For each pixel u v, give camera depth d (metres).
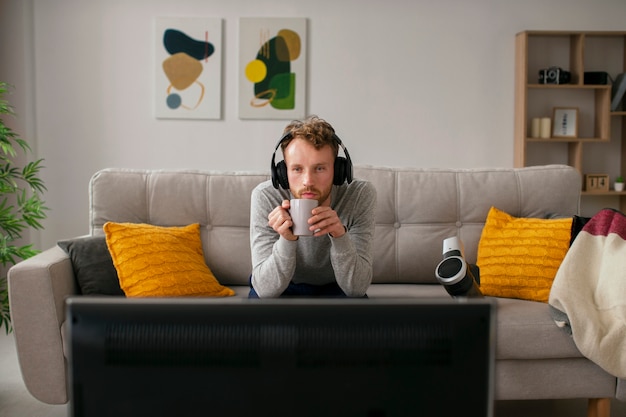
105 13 4.84
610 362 2.02
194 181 2.74
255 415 0.77
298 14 4.90
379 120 4.96
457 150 5.00
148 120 4.91
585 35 4.90
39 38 4.82
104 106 4.88
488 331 0.78
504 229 2.62
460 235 2.76
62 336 2.14
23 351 2.11
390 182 2.80
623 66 5.07
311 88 4.94
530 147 5.07
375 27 4.92
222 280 2.69
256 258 1.95
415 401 0.78
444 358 0.78
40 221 4.85
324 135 1.68
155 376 0.77
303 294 2.09
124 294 2.34
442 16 4.93
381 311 0.78
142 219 2.69
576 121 4.91
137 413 0.78
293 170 1.69
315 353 0.77
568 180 2.79
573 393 2.15
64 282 2.22
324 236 1.99
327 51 4.92
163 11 4.87
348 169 1.82
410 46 4.94
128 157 4.91
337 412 0.78
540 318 2.14
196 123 4.93
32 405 2.65
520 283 2.44
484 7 4.94
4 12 4.63
